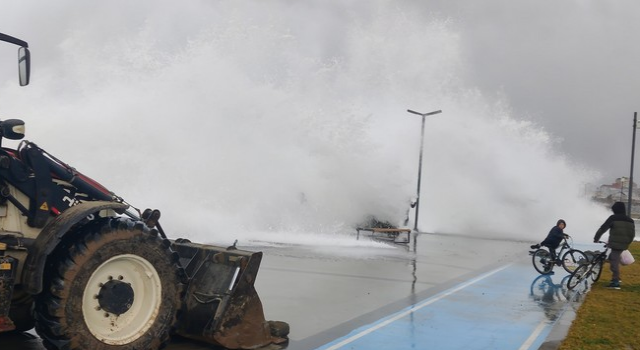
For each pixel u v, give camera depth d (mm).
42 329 5125
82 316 5156
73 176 5848
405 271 14117
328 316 8438
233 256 6379
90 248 5191
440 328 7961
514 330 8031
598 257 13062
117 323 5430
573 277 12305
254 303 6422
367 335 7383
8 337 6430
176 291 5805
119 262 5469
